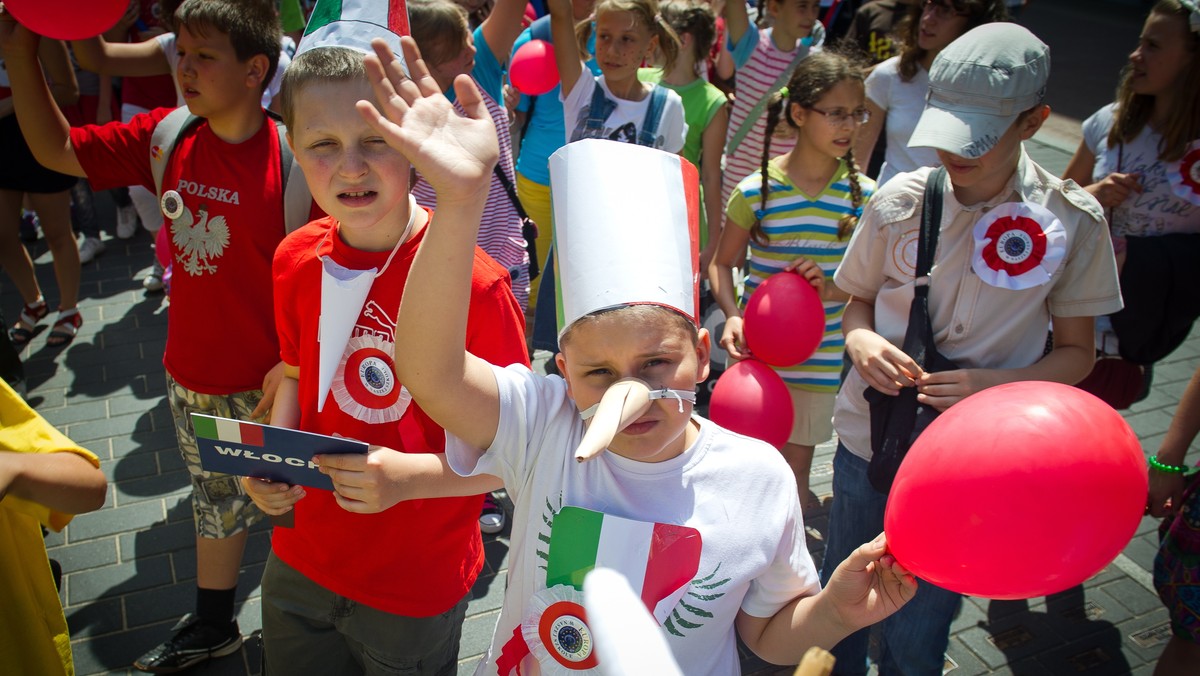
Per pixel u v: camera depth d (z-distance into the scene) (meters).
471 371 1.46
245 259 2.53
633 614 0.69
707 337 1.55
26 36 2.50
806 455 3.44
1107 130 3.53
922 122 2.16
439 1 3.18
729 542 1.48
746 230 3.38
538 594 1.50
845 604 1.46
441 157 1.25
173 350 2.65
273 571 2.08
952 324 2.29
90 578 3.25
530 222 3.99
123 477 3.79
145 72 3.92
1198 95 3.08
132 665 2.88
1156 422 4.56
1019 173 2.19
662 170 1.50
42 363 4.64
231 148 2.52
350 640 2.11
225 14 2.35
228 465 1.70
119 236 6.09
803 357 2.92
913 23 4.04
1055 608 3.32
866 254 2.45
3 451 1.62
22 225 6.00
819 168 3.26
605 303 1.40
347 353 1.88
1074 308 2.22
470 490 1.67
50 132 2.61
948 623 2.39
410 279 1.35
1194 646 2.48
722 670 1.55
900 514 1.37
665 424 1.42
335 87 1.63
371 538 1.93
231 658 2.92
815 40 5.58
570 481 1.52
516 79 4.01
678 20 4.43
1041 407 1.28
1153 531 3.78
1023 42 2.07
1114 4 16.38
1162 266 3.12
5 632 1.69
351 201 1.69
